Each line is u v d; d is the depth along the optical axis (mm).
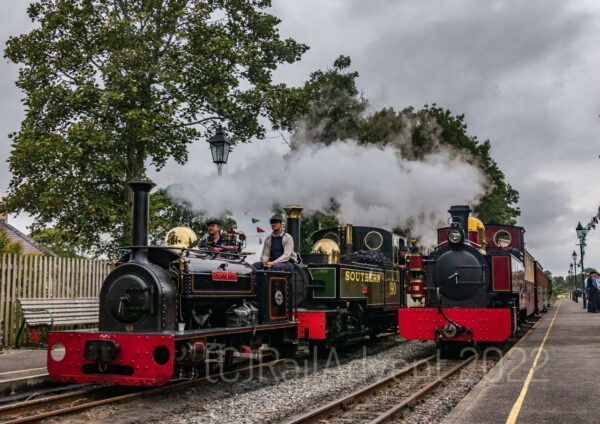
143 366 7348
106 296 7996
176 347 7656
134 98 16938
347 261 14141
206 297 8352
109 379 7500
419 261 12570
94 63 17906
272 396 7996
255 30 19719
